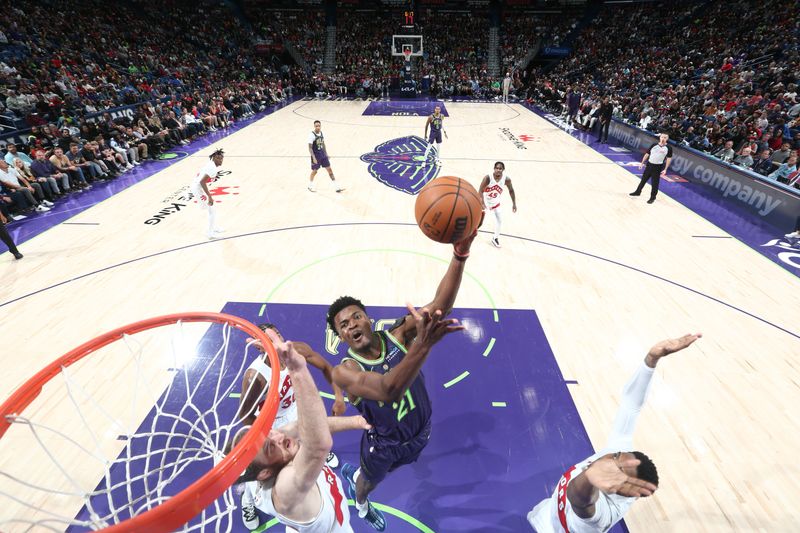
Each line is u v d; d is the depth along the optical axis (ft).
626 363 15.40
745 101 43.73
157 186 32.32
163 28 81.51
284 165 37.76
